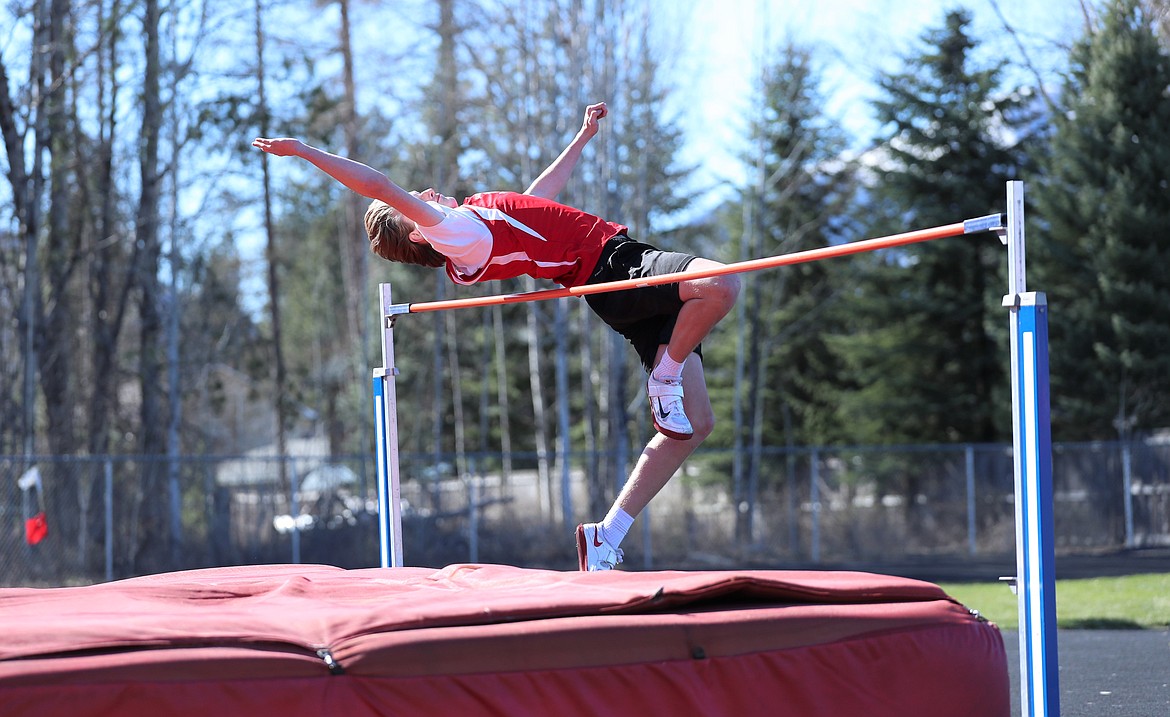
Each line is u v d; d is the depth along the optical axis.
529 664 2.37
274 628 2.40
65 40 16.91
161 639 2.25
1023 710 2.55
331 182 25.86
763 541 17.09
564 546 16.67
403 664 2.29
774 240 25.78
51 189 17.19
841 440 27.11
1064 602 9.73
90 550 14.94
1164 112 20.20
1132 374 20.36
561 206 3.81
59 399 17.33
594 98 19.25
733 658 2.51
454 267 3.73
